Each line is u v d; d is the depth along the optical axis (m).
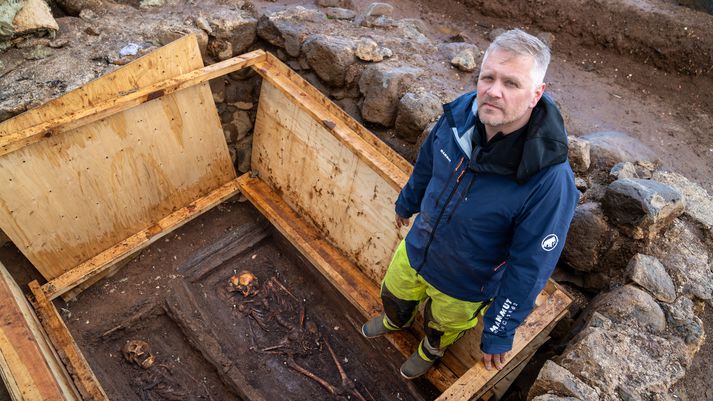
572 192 1.78
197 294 3.72
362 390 3.37
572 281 2.91
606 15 3.97
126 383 3.36
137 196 3.58
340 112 3.23
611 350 2.25
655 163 3.14
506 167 1.80
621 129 3.45
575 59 4.02
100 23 3.61
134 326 3.54
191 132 3.62
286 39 3.68
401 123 3.33
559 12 4.10
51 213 3.20
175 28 3.59
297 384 3.40
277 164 3.89
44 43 3.39
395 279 2.60
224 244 3.92
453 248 2.10
